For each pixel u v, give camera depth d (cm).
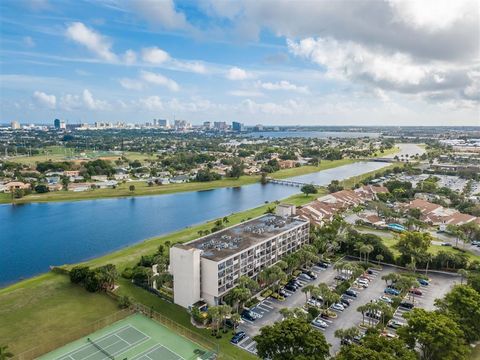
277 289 13875
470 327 9800
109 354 9938
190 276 12438
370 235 17438
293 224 17250
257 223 17412
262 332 9325
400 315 12138
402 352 8262
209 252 13400
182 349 10231
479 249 18162
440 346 8512
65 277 15212
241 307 12512
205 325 11550
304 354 8556
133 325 11475
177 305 12888
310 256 14950
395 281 13100
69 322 11669
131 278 15012
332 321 11819
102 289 13925
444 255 15612
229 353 10106
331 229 18538
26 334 11006
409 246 16062
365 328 11306
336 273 15438
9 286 14850
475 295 10469
